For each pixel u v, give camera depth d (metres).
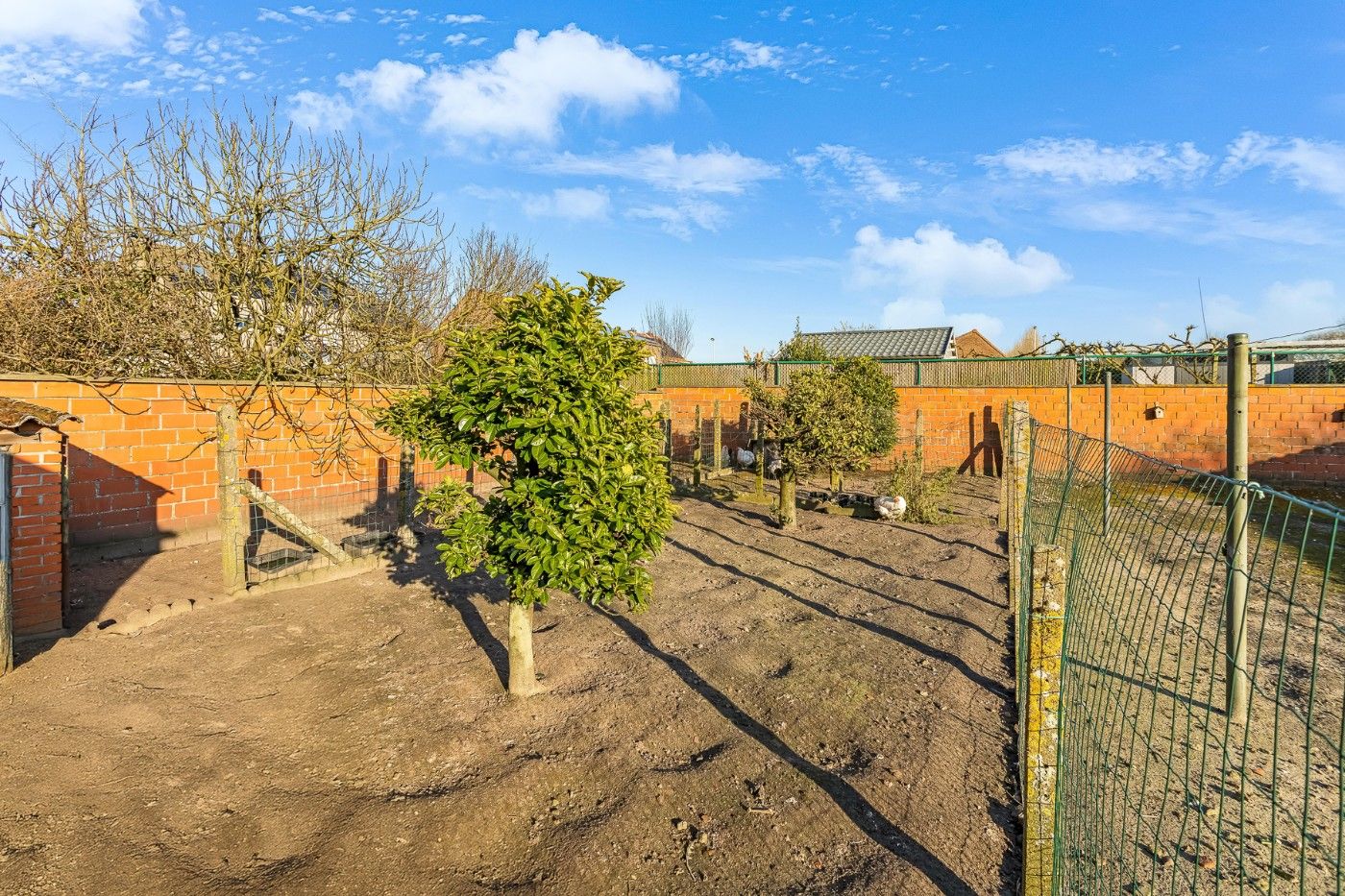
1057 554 2.58
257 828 3.22
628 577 3.90
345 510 9.69
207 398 8.16
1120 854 2.93
